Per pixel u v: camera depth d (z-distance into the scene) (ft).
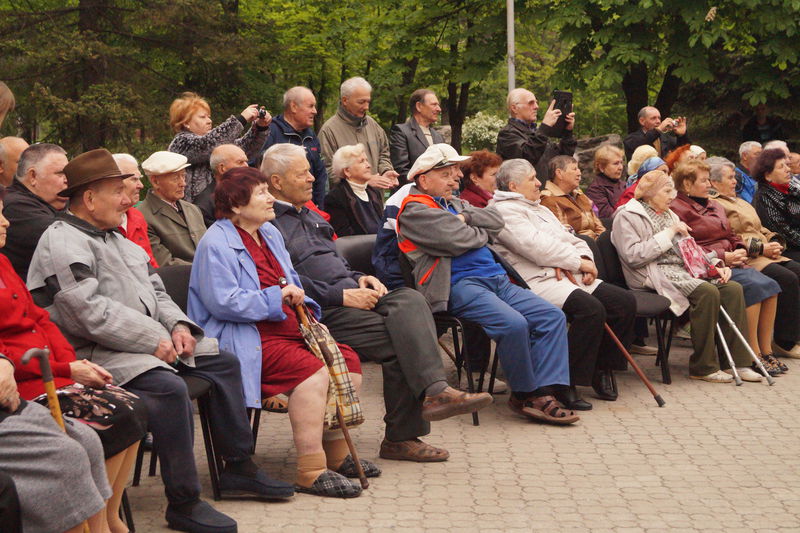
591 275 20.15
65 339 12.03
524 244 19.89
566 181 23.88
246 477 13.65
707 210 23.84
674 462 15.84
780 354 24.75
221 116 57.57
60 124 54.13
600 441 17.02
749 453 16.39
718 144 50.57
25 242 14.75
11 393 10.09
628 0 44.21
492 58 51.29
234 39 55.93
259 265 14.76
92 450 10.48
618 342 19.57
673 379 22.04
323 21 60.23
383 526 12.73
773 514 13.44
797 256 25.54
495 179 21.80
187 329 13.47
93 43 53.52
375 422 18.11
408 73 56.70
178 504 12.43
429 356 15.33
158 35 57.21
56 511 9.73
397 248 19.21
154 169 18.19
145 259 13.79
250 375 13.74
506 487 14.44
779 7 43.21
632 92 49.80
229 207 14.47
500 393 20.51
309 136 24.30
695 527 12.89
